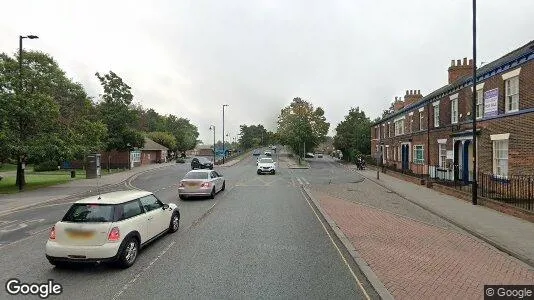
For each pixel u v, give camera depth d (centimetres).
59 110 2762
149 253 923
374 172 3938
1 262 864
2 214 1577
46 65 2800
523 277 766
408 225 1273
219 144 14525
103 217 800
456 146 2392
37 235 1152
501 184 1762
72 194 2244
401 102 4462
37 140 2536
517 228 1189
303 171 4191
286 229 1202
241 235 1115
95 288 699
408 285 711
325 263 850
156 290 687
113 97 5006
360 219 1370
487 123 1947
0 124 2423
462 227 1220
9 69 2589
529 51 1546
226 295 664
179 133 9900
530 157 1576
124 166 5409
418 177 2689
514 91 1723
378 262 851
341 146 6688
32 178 3466
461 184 2153
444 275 772
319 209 1582
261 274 773
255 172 3997
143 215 917
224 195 2073
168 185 2750
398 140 3903
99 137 3347
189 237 1088
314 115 7775
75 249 771
